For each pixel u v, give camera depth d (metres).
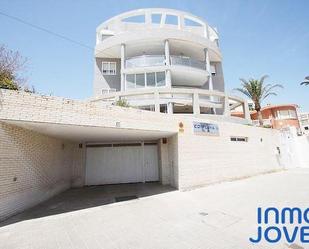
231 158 12.85
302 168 19.66
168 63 22.19
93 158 12.80
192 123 10.93
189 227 5.23
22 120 5.85
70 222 5.86
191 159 10.53
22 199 6.85
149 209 7.02
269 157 16.78
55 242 4.55
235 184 11.32
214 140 11.95
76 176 12.15
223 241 4.38
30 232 5.12
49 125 6.70
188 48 24.91
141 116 8.79
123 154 13.27
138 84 22.27
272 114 31.77
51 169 9.22
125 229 5.25
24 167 6.96
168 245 4.28
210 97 22.34
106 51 24.14
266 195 8.37
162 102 19.72
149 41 23.00
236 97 18.72
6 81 7.12
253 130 15.56
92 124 7.23
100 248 4.23
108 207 7.45
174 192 9.65
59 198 9.01
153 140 13.67
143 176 13.17
